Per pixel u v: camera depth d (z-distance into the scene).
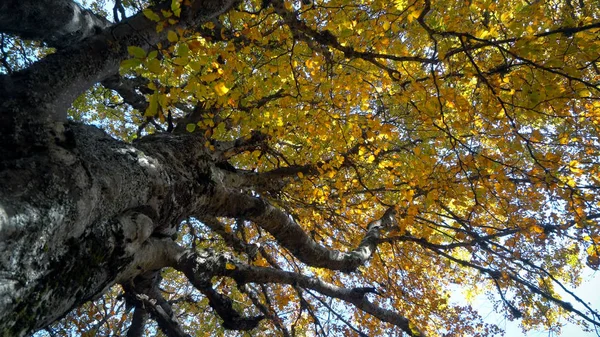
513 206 5.45
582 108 4.52
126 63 2.32
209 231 9.33
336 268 5.77
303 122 5.06
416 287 7.80
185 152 3.94
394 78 3.99
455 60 4.50
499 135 4.38
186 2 3.24
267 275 4.97
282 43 4.68
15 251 1.92
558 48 3.30
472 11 4.61
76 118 8.83
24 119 2.45
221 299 4.50
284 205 6.49
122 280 3.44
